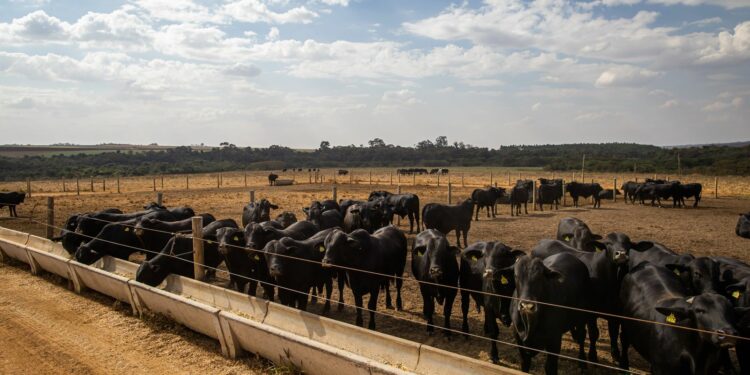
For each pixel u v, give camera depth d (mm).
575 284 8016
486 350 8953
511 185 53594
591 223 24734
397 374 5879
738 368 8031
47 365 7855
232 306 9070
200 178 80688
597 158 116875
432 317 10211
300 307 10570
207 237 12625
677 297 6723
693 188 32000
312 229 13406
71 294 11516
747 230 19844
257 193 43312
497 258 8523
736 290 7414
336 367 6559
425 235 10562
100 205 32312
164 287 10609
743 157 87250
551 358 7281
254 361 7855
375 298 10422
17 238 15633
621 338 8102
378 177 77000
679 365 6273
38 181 76875
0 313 10258
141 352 8305
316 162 160500
